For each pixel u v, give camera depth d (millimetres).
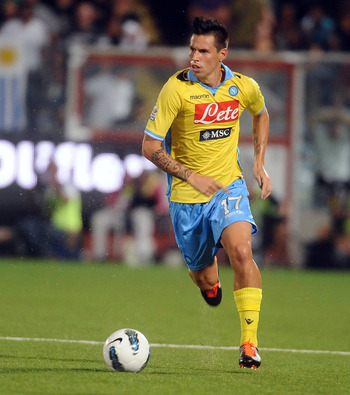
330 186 61656
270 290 48688
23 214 59688
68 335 28719
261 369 22281
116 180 59938
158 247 61094
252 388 18312
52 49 60219
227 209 22469
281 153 61156
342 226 61875
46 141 59406
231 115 22953
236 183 23297
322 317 37812
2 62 59656
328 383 19922
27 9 67750
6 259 60156
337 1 72625
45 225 59875
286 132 61125
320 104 61500
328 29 72188
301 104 61250
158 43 71000
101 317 34625
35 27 67688
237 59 61438
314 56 61438
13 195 59375
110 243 60438
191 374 20438
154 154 22219
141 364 20078
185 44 71000
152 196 60312
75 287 46281
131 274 54500
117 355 19938
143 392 17094
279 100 61312
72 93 60000
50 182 59469
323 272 60812
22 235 60062
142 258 60875
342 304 43312
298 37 71812
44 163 59469
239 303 21344
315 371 22328
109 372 19953
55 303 38906
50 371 19812
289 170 61094
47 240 60219
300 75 61375
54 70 60031
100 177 59844
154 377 19438
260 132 24156
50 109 59750
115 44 69500
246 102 23281
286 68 61375
